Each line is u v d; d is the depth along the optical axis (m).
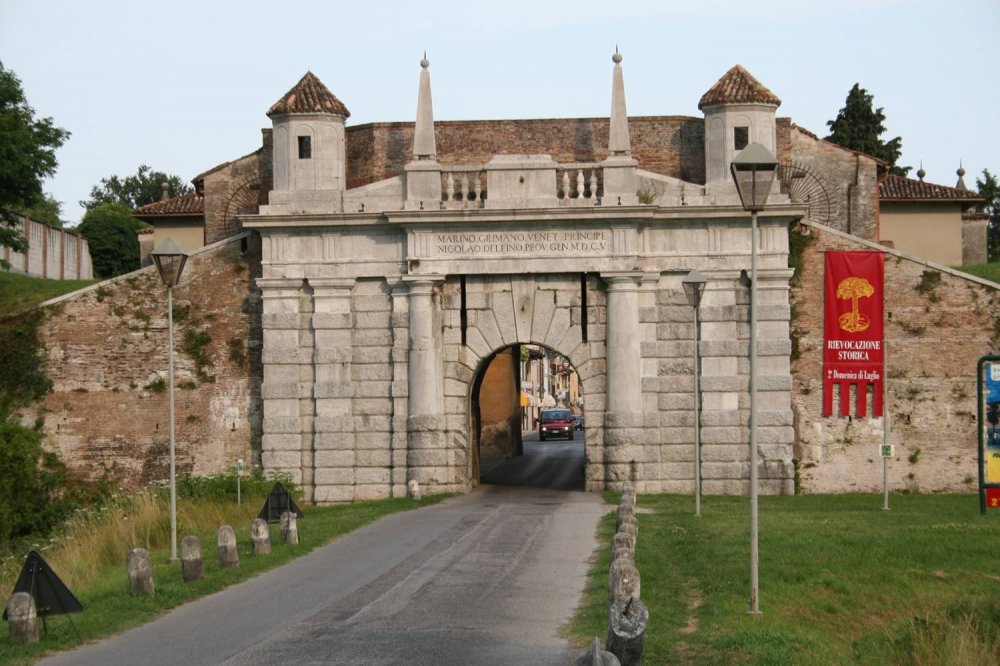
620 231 50.59
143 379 53.44
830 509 44.69
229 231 64.25
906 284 51.94
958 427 51.47
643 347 50.91
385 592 27.67
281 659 21.44
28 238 70.75
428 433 50.81
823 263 51.97
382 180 51.78
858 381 51.78
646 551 32.31
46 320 53.69
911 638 26.83
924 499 49.25
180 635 24.16
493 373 76.81
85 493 52.72
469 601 26.20
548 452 83.19
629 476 50.66
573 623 23.62
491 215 50.41
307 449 51.84
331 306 51.72
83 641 24.22
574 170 51.94
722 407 50.81
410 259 50.97
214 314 53.53
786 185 57.94
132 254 100.31
